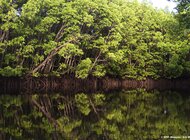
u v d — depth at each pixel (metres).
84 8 65.81
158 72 82.00
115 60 69.12
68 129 25.34
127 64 78.75
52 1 62.78
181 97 52.78
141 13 81.62
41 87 61.88
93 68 69.88
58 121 29.22
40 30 60.91
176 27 78.00
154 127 26.09
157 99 49.12
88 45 68.88
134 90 72.44
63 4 64.25
